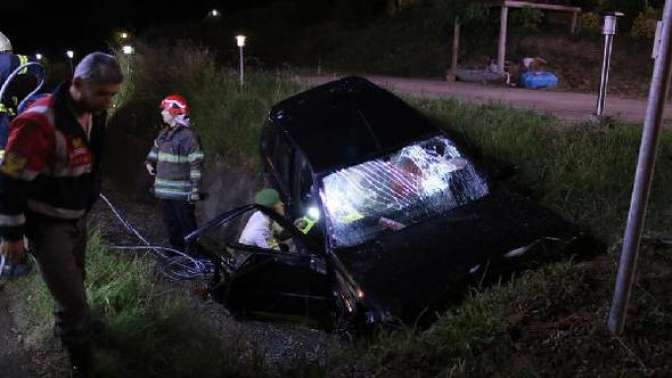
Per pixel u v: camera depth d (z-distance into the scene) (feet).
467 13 43.24
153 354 11.56
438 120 22.84
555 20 44.29
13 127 8.99
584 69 38.17
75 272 9.90
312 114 19.35
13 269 14.11
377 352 12.42
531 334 11.10
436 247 14.88
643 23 40.06
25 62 14.26
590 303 11.50
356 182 16.93
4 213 8.89
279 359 13.70
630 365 9.78
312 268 15.88
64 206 9.66
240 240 18.62
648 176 9.29
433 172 17.37
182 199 20.49
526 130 21.03
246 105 28.07
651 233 13.44
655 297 11.05
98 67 9.04
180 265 19.63
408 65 45.80
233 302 16.20
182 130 20.25
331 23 61.87
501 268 14.10
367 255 15.05
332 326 15.25
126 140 31.27
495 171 18.02
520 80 37.09
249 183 24.57
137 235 21.48
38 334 12.07
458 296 13.58
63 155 9.31
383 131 18.35
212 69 32.32
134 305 13.33
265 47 63.62
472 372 10.63
